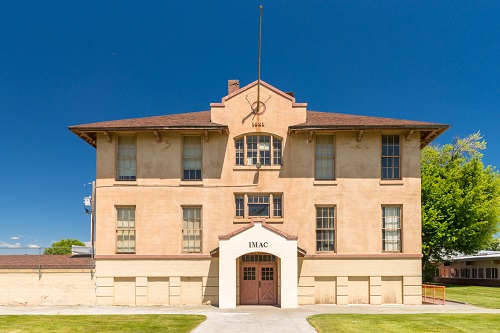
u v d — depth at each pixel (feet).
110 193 87.04
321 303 84.48
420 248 85.66
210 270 84.84
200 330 54.75
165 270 84.84
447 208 141.38
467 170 150.00
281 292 79.71
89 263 86.38
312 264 85.15
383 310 75.87
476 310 75.77
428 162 163.43
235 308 78.64
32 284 84.53
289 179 87.61
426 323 59.67
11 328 56.70
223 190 87.40
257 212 87.30
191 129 86.02
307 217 86.58
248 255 85.76
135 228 86.38
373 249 85.71
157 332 53.01
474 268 167.73
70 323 60.23
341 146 88.28
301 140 88.58
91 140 91.25
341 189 87.20
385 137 88.84
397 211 87.30
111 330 54.75
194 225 87.04
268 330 54.54
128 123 88.53
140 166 87.81
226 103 89.71
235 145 89.30
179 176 87.56
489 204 144.36
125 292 84.58
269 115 89.20
